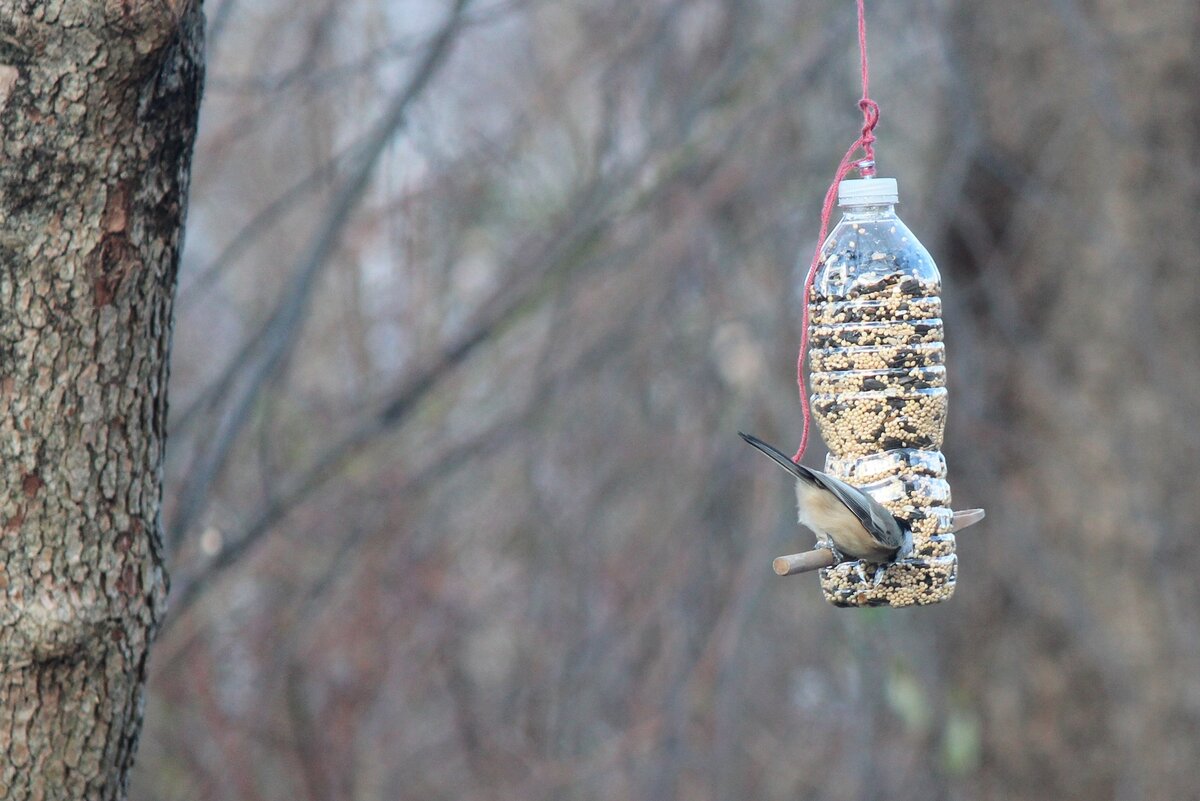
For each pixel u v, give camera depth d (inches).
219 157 517.3
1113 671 451.5
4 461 175.8
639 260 472.7
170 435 409.7
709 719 482.9
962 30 482.9
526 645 544.7
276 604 508.7
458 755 534.9
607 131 478.0
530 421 494.0
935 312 271.6
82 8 167.5
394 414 444.8
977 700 488.7
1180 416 468.8
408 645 522.3
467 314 582.2
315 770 504.7
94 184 174.9
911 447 267.7
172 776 505.0
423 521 532.4
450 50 454.6
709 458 486.0
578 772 497.7
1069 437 477.4
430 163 508.7
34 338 175.5
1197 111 472.1
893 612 447.2
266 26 537.3
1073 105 470.0
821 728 527.2
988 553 478.0
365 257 556.7
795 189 457.7
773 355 461.7
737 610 446.3
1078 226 472.7
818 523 245.1
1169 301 471.2
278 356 395.9
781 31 469.7
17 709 177.0
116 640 181.8
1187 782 465.1
